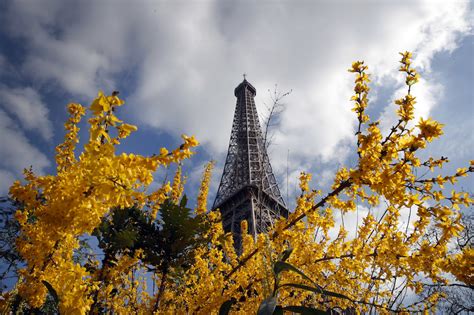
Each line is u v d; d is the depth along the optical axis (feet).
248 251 16.42
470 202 9.93
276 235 13.88
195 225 16.83
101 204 8.67
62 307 9.04
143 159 8.14
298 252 15.25
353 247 15.17
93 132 7.48
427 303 17.21
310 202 14.42
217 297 14.79
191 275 18.85
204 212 23.02
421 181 10.11
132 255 17.65
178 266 17.10
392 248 12.56
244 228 19.52
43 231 9.65
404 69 11.22
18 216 10.44
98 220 8.93
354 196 12.02
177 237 16.99
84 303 9.43
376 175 10.25
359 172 10.22
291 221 13.57
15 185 9.84
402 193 10.09
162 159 8.20
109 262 17.42
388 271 14.56
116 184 7.95
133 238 16.47
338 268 16.17
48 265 10.01
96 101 7.39
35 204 9.78
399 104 10.86
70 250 10.75
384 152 9.90
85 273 9.76
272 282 14.93
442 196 10.01
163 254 17.29
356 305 17.10
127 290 21.22
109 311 19.12
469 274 10.03
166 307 17.99
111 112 7.62
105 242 17.16
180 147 8.29
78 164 8.62
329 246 15.21
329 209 14.34
